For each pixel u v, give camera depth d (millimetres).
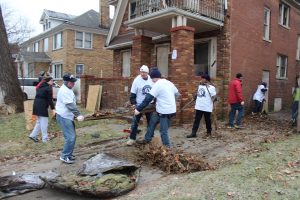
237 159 6965
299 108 10422
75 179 5637
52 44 33031
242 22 15125
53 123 11469
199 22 13328
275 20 18391
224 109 14031
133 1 18516
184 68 12375
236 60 14711
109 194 5328
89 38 31406
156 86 7461
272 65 18219
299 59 21781
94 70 31656
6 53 14805
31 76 33781
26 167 7336
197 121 9742
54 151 8820
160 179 6031
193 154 7652
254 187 5008
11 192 5633
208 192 4914
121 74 19547
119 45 18625
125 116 8422
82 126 11555
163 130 7570
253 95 16234
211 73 14555
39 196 5547
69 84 7242
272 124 12727
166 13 12641
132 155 7590
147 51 15406
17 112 14500
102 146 8875
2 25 14797
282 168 5875
